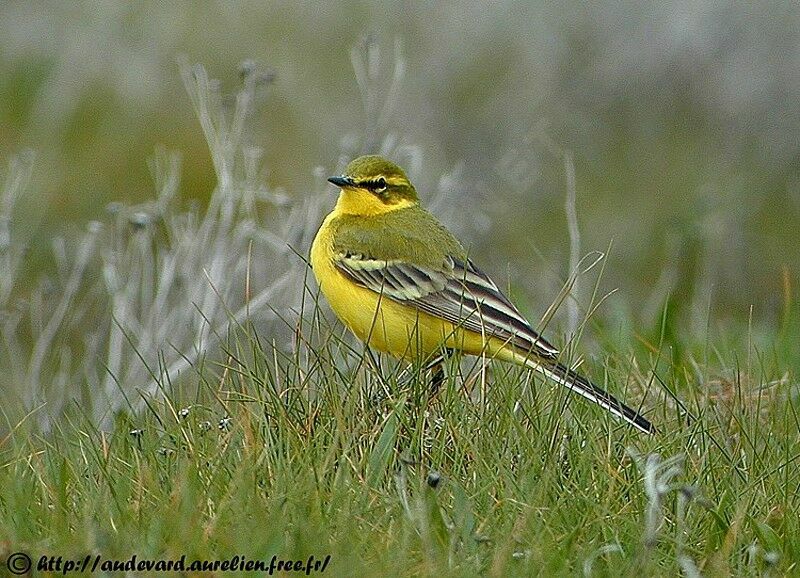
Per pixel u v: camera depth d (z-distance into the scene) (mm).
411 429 9156
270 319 14055
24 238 18828
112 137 21641
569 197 13289
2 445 9906
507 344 10289
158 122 21719
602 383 10766
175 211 19984
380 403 9492
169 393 10312
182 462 8586
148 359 14258
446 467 8883
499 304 10859
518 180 22234
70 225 19516
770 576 7902
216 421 9352
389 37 24062
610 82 24406
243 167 20031
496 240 20922
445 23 24531
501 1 25000
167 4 23609
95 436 9734
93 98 22266
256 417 9148
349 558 7566
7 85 22656
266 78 16125
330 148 21484
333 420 9219
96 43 23016
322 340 10516
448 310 10891
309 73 23016
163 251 16125
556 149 21891
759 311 20078
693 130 24141
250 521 7891
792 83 24312
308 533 7715
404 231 11359
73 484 8734
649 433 9234
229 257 14664
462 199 20312
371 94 17531
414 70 23781
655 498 7789
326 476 8562
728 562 7926
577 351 11219
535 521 8148
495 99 23938
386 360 11016
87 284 17938
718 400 10398
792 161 23672
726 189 22391
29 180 20312
